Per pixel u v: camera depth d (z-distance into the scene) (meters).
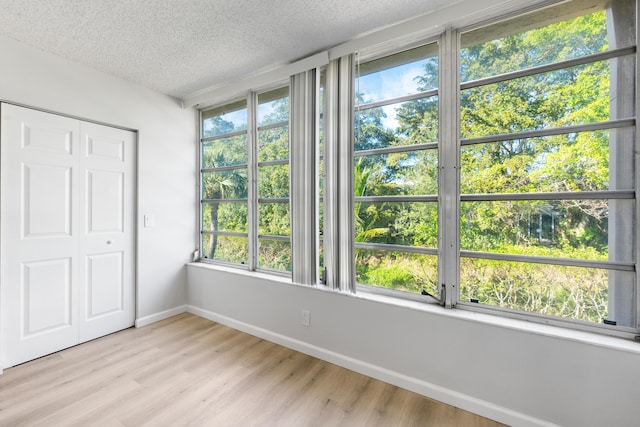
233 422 1.51
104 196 2.49
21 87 2.00
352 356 2.01
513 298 1.63
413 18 1.79
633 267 1.36
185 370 1.99
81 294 2.35
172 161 2.99
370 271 2.09
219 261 3.05
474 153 1.74
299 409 1.61
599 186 1.44
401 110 1.98
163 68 2.42
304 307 2.23
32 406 1.61
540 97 1.58
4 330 1.96
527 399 1.46
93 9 1.66
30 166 2.06
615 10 1.42
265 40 2.02
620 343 1.31
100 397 1.70
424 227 1.89
